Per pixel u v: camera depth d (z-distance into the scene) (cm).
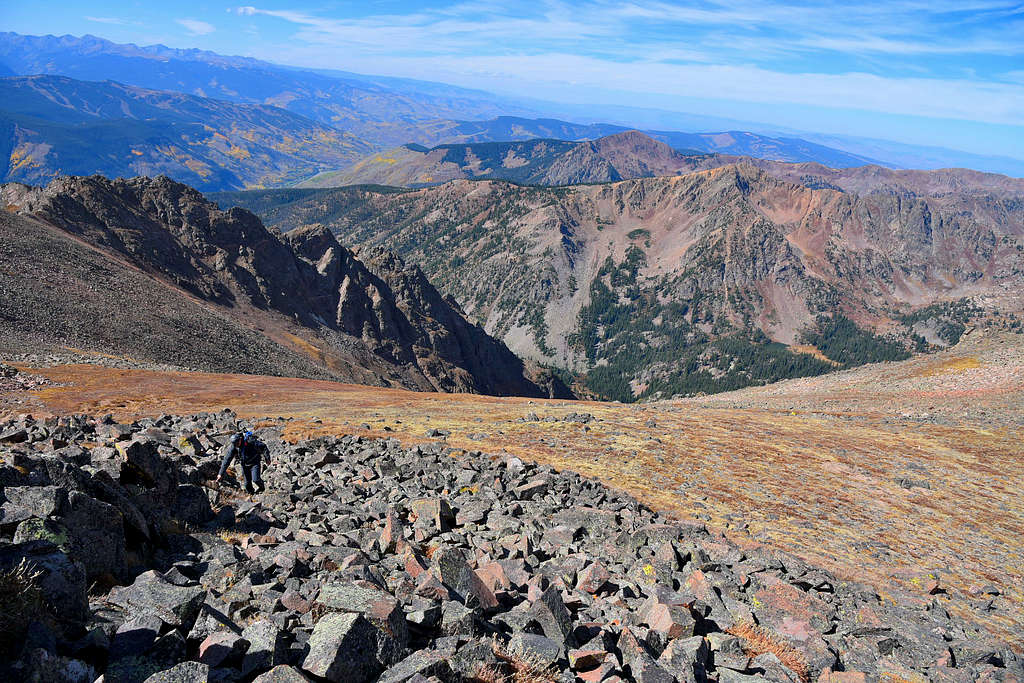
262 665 673
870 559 2042
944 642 1283
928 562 2070
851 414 5341
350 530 1413
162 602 781
